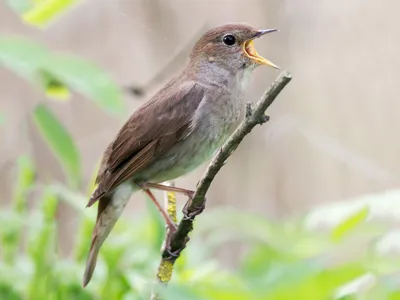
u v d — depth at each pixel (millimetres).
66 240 13812
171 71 14547
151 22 16625
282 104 16672
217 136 9820
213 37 10039
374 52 16984
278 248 9211
